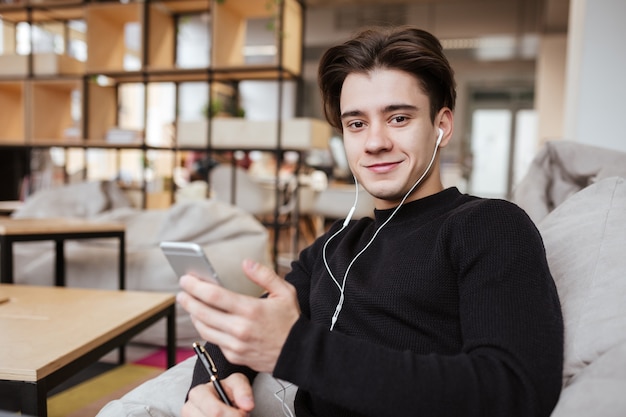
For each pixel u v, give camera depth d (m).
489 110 10.91
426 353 0.75
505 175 10.95
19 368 0.93
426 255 0.78
